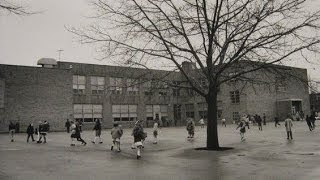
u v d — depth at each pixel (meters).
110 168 12.78
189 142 24.23
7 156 16.73
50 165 13.68
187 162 13.97
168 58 17.69
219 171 11.47
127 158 15.88
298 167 11.73
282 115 58.59
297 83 18.48
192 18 17.12
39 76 43.78
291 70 17.86
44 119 43.50
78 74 48.78
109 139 27.84
